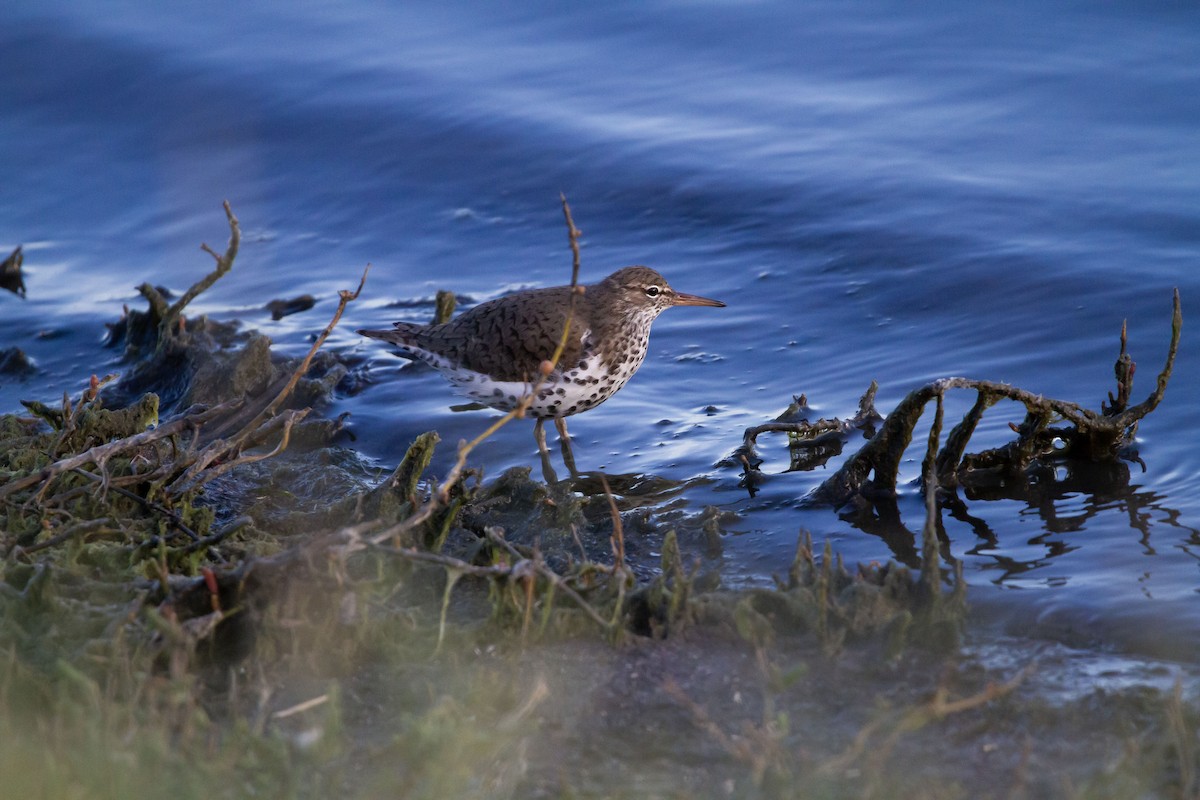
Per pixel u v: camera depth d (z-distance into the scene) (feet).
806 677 24.18
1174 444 37.40
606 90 68.49
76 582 26.76
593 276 55.42
